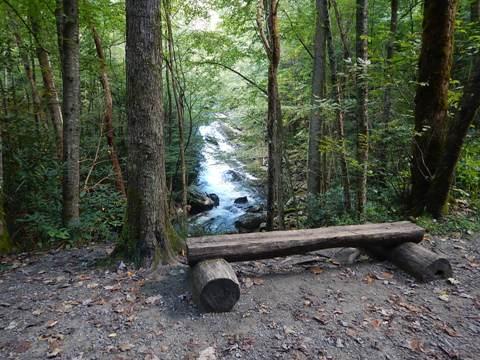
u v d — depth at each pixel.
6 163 5.22
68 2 4.50
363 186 4.95
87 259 3.93
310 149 7.13
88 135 8.59
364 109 4.77
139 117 3.42
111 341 2.40
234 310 2.78
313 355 2.23
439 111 4.80
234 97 8.37
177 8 6.72
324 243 3.31
